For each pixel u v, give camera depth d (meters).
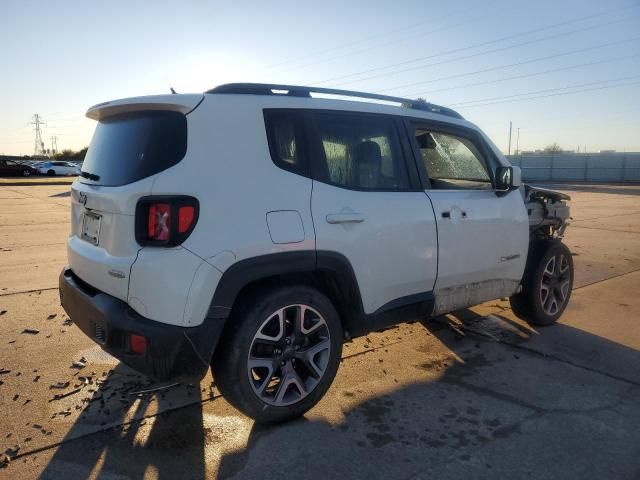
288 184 3.13
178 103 2.92
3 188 28.22
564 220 5.42
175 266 2.73
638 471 2.77
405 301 3.74
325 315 3.27
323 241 3.18
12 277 6.80
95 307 2.93
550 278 5.04
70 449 2.89
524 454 2.91
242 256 2.88
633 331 4.99
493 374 3.97
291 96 3.35
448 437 3.08
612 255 8.96
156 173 2.82
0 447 2.89
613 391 3.71
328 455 2.89
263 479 2.67
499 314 5.50
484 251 4.23
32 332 4.68
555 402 3.53
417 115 4.00
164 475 2.69
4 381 3.69
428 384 3.79
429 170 4.07
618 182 48.62
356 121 3.60
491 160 4.57
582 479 2.70
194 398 3.51
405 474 2.73
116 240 2.89
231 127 3.01
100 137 3.48
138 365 2.79
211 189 2.84
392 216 3.55
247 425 3.19
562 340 4.73
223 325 2.88
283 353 3.16
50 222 12.88
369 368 4.06
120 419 3.22
